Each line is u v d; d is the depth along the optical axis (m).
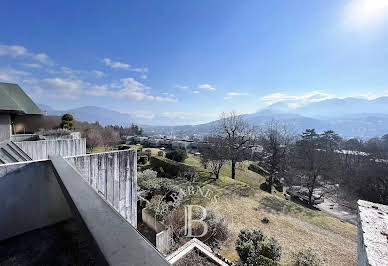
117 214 1.01
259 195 11.22
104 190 3.65
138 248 0.71
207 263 4.68
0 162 3.30
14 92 13.62
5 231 1.79
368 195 16.83
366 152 21.50
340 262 5.97
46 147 5.78
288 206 9.97
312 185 15.22
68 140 6.36
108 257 0.63
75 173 1.78
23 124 13.43
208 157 15.31
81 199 1.18
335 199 16.95
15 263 1.30
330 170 15.00
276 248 5.16
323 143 17.25
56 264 1.25
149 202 8.03
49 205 2.09
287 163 17.59
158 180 10.24
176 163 13.51
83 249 1.01
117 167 3.90
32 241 1.63
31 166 2.00
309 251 5.66
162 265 0.61
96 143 18.80
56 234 1.73
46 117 14.95
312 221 8.58
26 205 1.94
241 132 16.20
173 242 5.91
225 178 14.32
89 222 0.89
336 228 8.09
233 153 15.57
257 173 20.17
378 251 1.71
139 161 15.99
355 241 7.18
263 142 18.25
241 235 5.85
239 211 8.99
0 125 8.12
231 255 5.82
